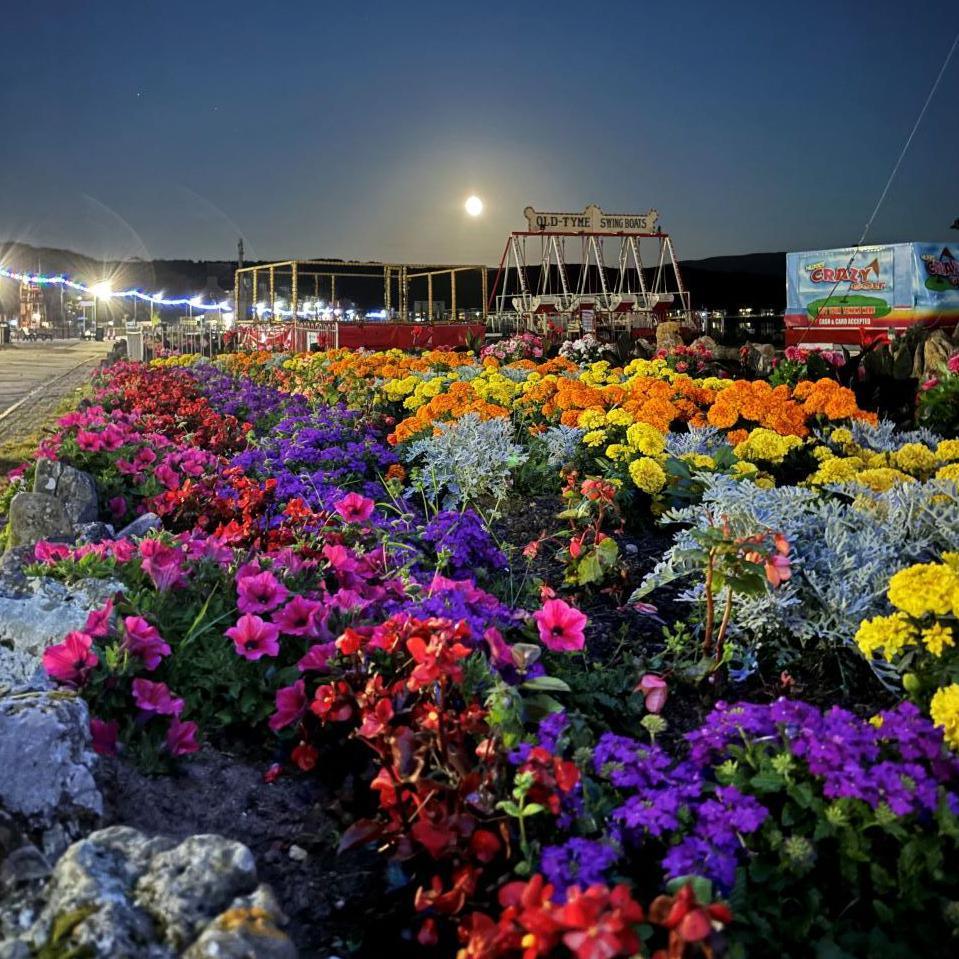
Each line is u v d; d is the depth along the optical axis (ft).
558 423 30.60
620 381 39.22
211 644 12.82
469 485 23.52
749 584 12.81
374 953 8.80
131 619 11.64
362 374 50.16
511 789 9.22
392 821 9.43
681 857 8.14
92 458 24.93
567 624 12.10
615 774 9.14
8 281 395.75
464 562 16.85
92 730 10.49
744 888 8.39
